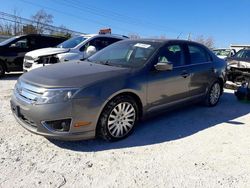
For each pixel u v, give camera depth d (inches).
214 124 194.4
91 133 141.3
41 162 126.6
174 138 163.9
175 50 195.8
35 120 133.9
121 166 127.2
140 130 174.2
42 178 114.0
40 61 295.7
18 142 145.2
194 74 205.9
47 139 150.6
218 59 244.5
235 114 223.3
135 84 157.5
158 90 173.6
